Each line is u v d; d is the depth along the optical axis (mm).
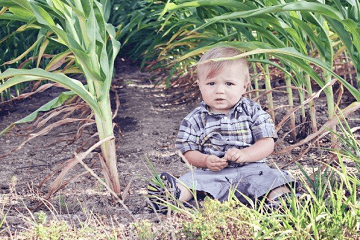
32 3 2053
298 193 1933
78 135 2334
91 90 2133
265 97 4410
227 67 1970
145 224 1597
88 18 2049
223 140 2010
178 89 5035
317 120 3449
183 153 2018
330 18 2037
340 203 1592
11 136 3674
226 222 1497
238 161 1905
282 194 1870
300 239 1456
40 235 1557
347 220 1517
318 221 1553
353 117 3518
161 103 4684
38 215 1689
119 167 2758
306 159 2646
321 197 1676
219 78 1979
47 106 2213
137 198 2172
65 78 1971
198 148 2043
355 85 4207
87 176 2600
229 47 2076
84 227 1662
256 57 2957
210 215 1521
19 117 4266
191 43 3629
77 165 2863
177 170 2641
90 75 2064
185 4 2219
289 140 3133
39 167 2863
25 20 2303
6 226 1815
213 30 3109
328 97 2383
